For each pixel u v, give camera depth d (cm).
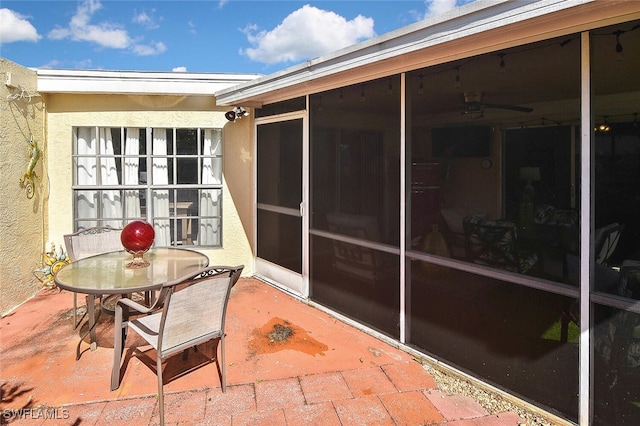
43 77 441
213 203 514
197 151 505
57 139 471
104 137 486
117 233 399
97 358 296
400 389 255
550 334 225
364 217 344
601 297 201
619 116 195
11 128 394
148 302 356
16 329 349
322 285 404
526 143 231
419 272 299
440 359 285
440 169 279
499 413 230
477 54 250
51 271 451
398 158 308
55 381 263
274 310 398
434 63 274
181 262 328
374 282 339
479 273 258
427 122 285
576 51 207
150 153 491
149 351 308
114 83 457
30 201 432
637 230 192
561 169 216
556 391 223
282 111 449
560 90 214
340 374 273
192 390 253
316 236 409
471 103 257
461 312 272
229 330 347
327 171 385
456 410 233
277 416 227
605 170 200
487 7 206
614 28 194
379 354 304
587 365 208
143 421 222
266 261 496
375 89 326
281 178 459
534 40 221
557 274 221
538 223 227
